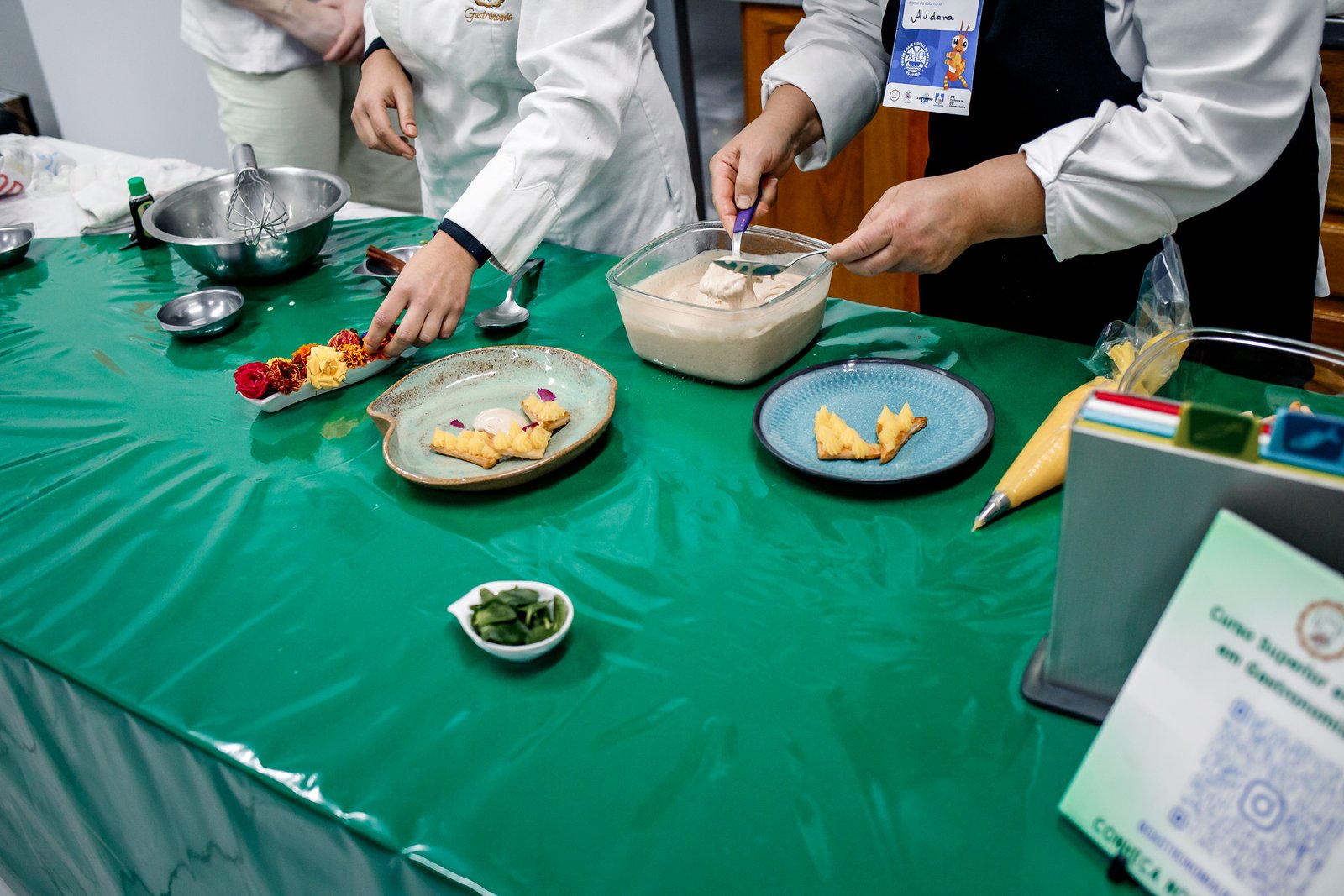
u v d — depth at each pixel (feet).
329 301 5.09
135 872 3.28
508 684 2.70
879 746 2.42
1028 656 2.63
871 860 2.17
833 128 4.63
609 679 2.68
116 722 2.78
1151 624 2.25
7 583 3.27
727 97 9.09
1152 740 2.00
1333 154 6.50
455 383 4.04
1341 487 1.82
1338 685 1.74
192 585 3.18
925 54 4.11
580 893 2.15
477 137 5.59
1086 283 4.52
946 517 3.16
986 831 2.21
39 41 11.93
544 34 4.28
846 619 2.81
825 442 3.39
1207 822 1.92
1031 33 4.02
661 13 8.79
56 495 3.71
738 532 3.20
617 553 3.15
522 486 3.52
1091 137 3.48
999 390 3.77
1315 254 4.30
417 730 2.58
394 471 3.63
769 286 4.16
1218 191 3.34
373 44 5.68
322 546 3.31
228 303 5.02
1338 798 1.75
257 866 2.72
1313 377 3.07
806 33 4.83
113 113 12.31
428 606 3.01
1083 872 2.11
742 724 2.52
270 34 7.52
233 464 3.80
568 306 4.81
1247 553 1.84
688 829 2.27
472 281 5.13
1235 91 3.19
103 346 4.81
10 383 4.54
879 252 3.69
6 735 3.37
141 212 5.82
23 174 6.92
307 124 8.05
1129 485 2.06
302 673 2.80
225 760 2.54
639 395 4.02
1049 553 2.96
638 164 5.51
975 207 3.56
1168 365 3.15
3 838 4.06
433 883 2.25
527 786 2.40
